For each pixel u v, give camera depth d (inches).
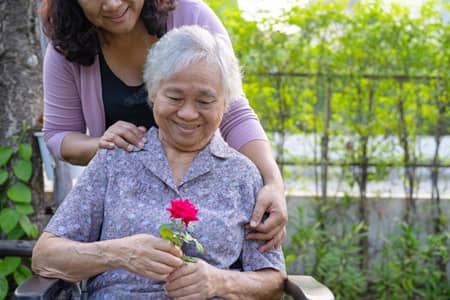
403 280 165.2
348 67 166.2
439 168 170.4
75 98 103.0
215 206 89.1
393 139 169.5
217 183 90.2
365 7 165.3
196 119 87.0
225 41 91.0
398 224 171.6
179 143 89.0
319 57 166.2
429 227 172.4
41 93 137.6
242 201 90.5
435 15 165.5
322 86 167.2
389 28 164.9
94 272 85.0
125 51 98.6
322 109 168.2
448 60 164.9
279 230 90.7
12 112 135.1
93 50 97.5
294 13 164.9
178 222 86.8
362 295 172.2
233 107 100.3
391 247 168.6
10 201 136.0
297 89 167.5
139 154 90.5
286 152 169.9
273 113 168.2
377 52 165.8
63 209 89.2
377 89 167.2
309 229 164.7
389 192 171.3
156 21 96.6
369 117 167.5
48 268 86.7
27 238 136.3
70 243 86.1
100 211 89.9
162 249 82.0
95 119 102.0
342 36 165.8
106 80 100.0
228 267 89.3
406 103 167.9
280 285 91.3
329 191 172.9
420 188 176.1
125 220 87.6
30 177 136.6
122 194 89.0
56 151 102.7
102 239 89.1
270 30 165.3
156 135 91.9
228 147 93.0
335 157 170.1
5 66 134.7
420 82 166.7
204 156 90.6
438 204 171.2
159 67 86.4
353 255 173.3
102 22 92.0
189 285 82.3
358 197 171.2
